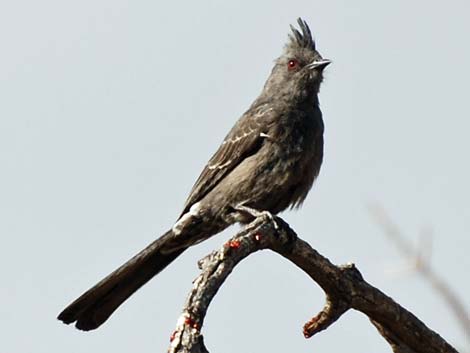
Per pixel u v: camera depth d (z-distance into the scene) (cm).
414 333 898
